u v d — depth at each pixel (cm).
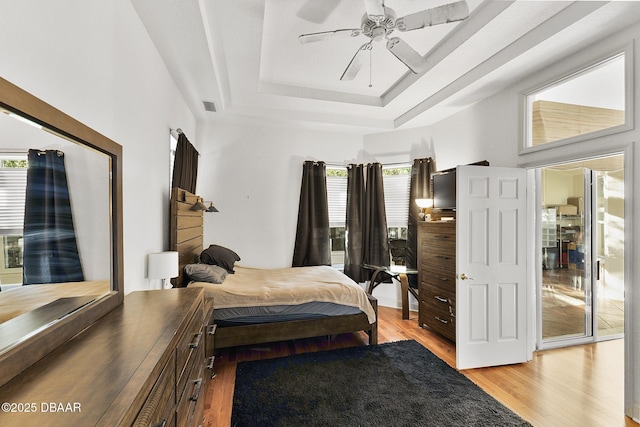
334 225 473
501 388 231
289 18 224
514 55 241
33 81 104
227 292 270
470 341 264
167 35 217
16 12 97
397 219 462
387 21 182
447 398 215
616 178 357
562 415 198
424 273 361
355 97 377
